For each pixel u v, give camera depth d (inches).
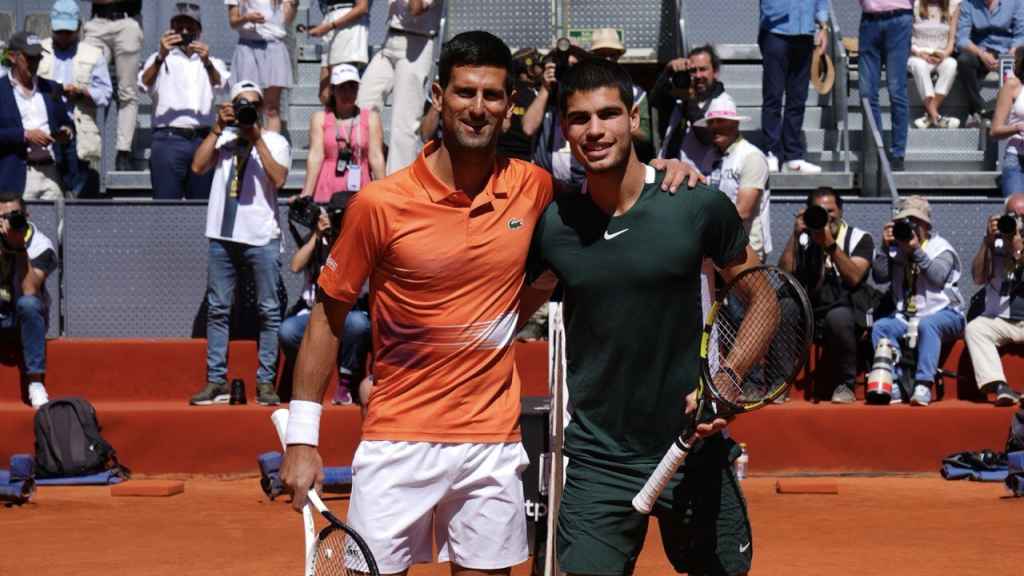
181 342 437.1
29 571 272.2
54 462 394.3
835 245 414.0
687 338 171.8
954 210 467.2
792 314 197.9
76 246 466.9
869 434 402.6
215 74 489.4
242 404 421.4
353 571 168.2
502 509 169.2
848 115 563.2
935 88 557.9
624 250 167.8
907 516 333.4
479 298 166.9
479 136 162.9
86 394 435.5
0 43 590.2
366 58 498.0
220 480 405.1
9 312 427.2
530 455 255.4
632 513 173.9
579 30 593.9
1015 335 412.5
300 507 166.4
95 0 541.6
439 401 167.0
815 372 426.6
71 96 520.4
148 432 406.3
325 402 430.3
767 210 418.9
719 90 411.5
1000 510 340.8
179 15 485.4
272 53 504.7
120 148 546.3
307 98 576.4
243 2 503.5
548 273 176.7
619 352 170.2
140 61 590.6
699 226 169.3
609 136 164.9
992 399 419.2
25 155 482.3
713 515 172.6
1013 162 490.3
